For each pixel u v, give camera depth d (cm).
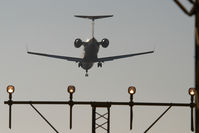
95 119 7444
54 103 7244
